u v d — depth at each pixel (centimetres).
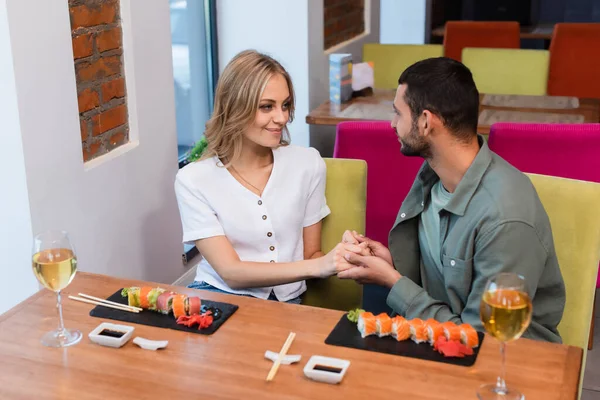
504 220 148
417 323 133
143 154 249
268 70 178
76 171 213
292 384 121
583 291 170
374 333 136
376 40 550
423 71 156
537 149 237
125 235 242
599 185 168
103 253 231
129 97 241
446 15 639
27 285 206
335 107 332
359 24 509
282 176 189
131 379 123
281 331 139
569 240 171
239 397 117
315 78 403
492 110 318
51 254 133
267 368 126
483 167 156
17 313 148
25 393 120
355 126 254
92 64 222
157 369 126
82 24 215
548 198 173
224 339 136
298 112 398
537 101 336
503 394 116
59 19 200
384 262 167
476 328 150
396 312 168
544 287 157
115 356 130
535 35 557
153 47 248
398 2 593
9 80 186
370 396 117
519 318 114
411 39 601
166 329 140
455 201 157
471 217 154
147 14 242
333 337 136
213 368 126
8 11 181
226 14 385
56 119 203
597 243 168
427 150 160
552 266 155
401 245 181
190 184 183
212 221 183
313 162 195
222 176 185
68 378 124
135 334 138
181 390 120
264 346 133
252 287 179
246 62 179
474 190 155
